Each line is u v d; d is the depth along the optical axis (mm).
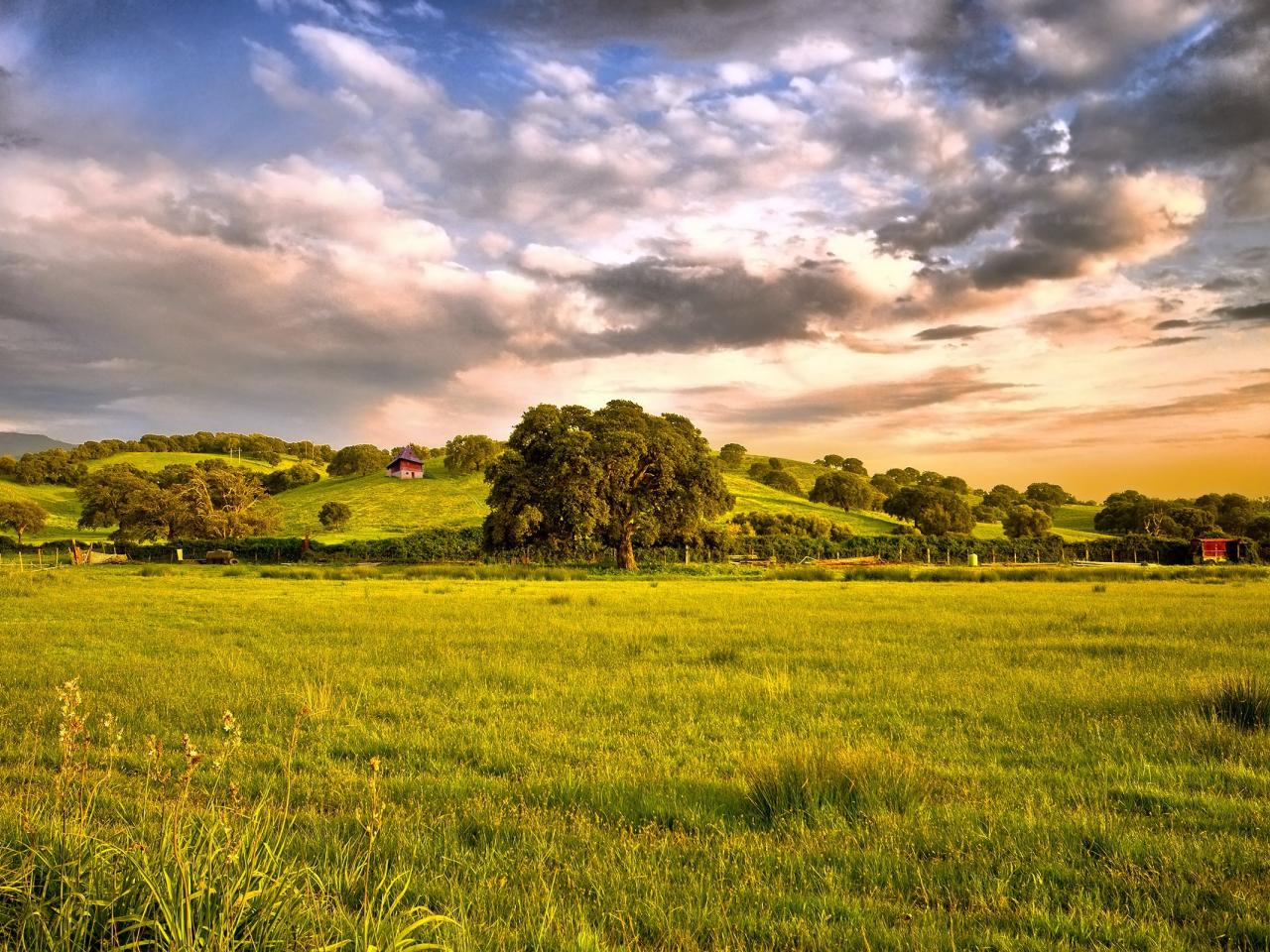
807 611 25734
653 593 35281
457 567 53688
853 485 135250
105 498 88688
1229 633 19016
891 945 4426
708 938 4574
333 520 102000
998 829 6188
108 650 16766
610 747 9070
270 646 17344
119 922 3924
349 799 7020
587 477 55312
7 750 8445
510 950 4250
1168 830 6195
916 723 10148
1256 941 4445
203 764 8094
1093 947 4379
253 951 3717
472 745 9047
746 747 8922
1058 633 19531
